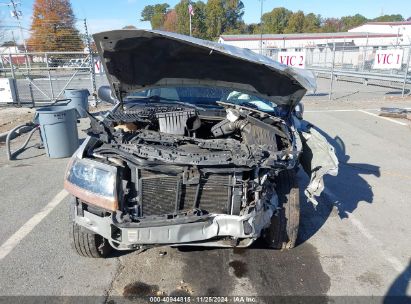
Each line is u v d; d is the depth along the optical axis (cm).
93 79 1338
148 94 445
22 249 368
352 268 342
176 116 363
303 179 562
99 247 340
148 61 356
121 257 355
